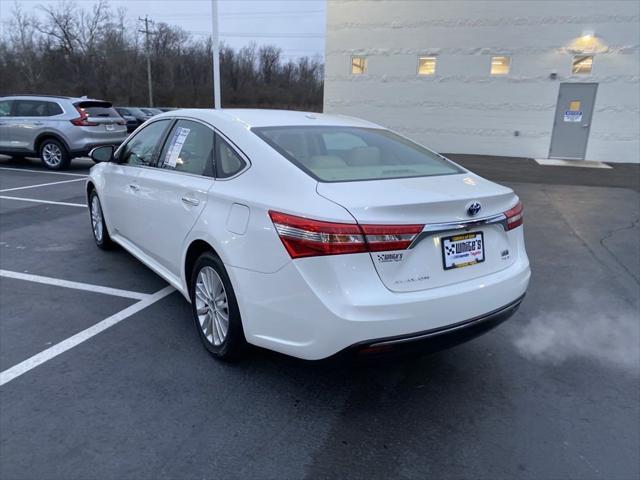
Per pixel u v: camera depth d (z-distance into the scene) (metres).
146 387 2.93
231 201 2.91
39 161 13.66
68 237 6.05
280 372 3.13
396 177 2.95
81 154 11.80
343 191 2.58
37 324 3.71
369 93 18.16
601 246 6.23
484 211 2.77
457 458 2.43
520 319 4.07
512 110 16.70
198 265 3.26
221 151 3.23
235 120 3.33
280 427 2.62
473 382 3.11
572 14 15.45
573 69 15.84
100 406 2.74
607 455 2.47
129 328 3.68
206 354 3.32
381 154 3.34
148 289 4.42
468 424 2.69
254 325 2.74
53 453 2.38
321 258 2.40
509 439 2.58
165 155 3.87
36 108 11.97
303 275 2.45
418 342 2.51
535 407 2.86
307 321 2.47
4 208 7.61
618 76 15.45
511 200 3.03
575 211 8.34
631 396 2.99
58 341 3.46
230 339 3.01
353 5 17.69
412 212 2.50
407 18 17.16
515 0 15.91
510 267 2.99
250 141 3.07
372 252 2.41
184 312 3.97
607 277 5.10
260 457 2.40
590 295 4.61
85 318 3.83
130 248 4.58
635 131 15.62
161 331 3.64
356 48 18.00
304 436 2.56
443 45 16.95
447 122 17.48
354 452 2.45
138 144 4.41
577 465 2.39
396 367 3.26
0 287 4.42
